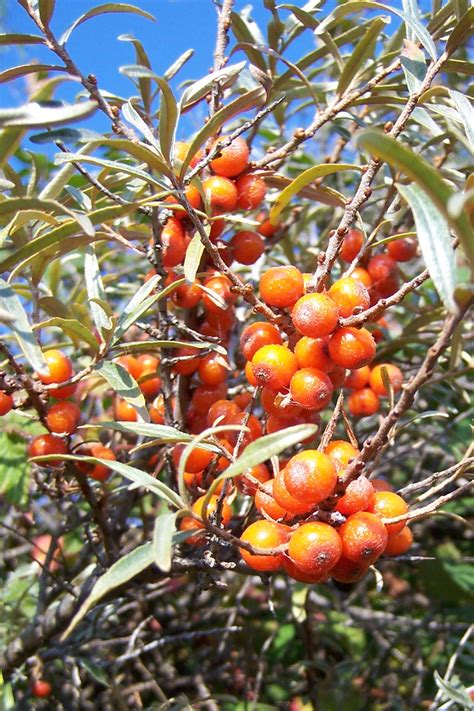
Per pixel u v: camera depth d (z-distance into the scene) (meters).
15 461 0.24
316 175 0.16
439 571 0.32
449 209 0.10
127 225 0.22
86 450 0.18
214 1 0.21
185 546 0.19
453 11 0.19
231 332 0.22
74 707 0.24
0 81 0.16
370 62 0.24
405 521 0.14
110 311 0.16
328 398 0.14
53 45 0.16
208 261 0.19
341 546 0.13
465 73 0.17
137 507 0.28
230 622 0.26
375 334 0.23
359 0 0.18
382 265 0.20
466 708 0.18
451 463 0.30
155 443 0.15
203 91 0.18
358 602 0.33
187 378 0.19
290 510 0.14
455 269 0.11
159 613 0.29
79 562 0.22
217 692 0.29
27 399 0.17
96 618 0.22
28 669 0.23
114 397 0.23
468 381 0.30
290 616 0.27
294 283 0.15
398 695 0.28
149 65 0.20
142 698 0.27
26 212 0.15
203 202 0.18
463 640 0.21
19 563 0.32
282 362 0.14
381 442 0.13
